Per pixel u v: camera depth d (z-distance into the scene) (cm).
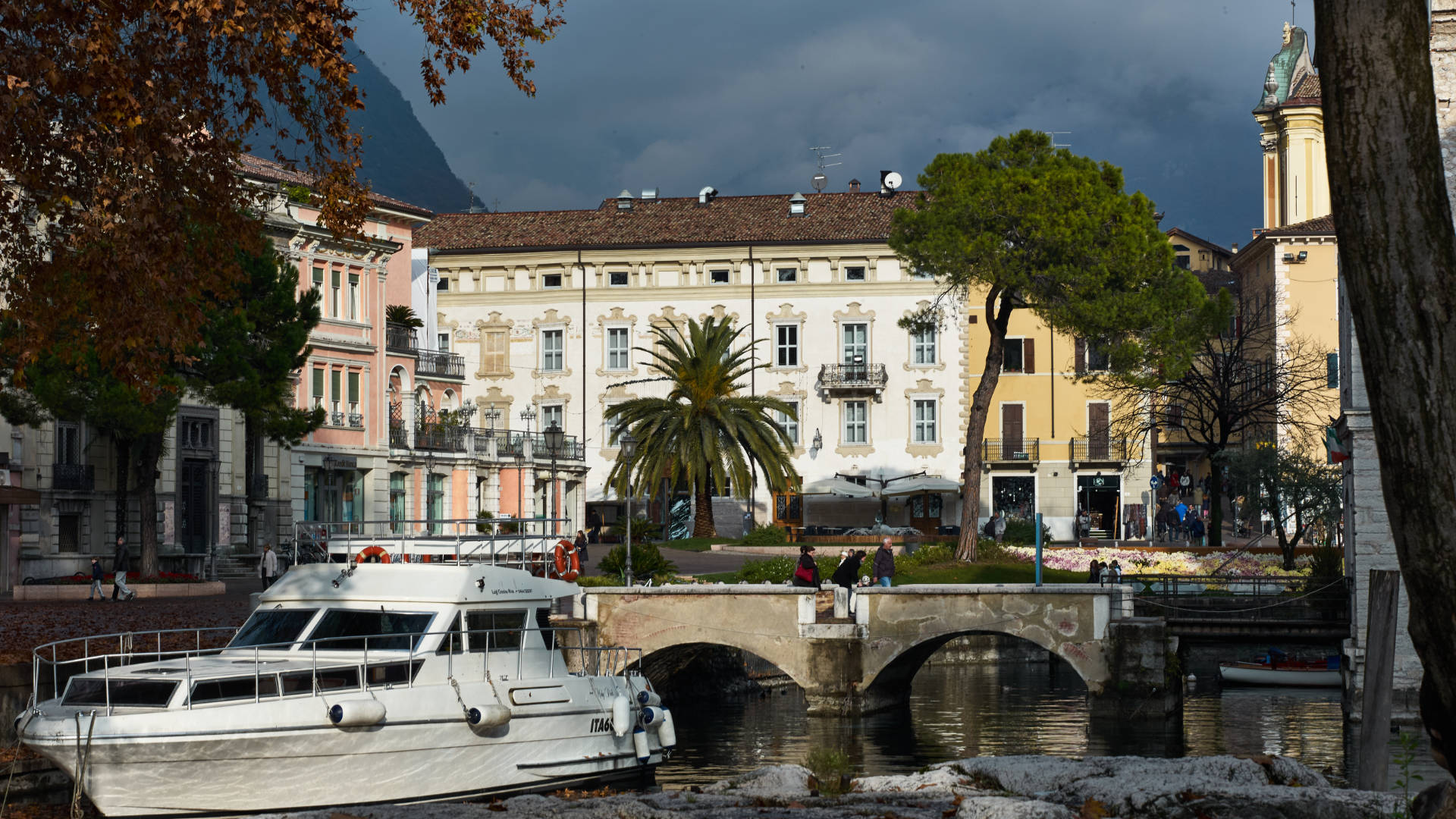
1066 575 5000
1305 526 5556
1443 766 789
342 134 1998
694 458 6372
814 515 7912
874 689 3934
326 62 1839
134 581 4081
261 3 1786
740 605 3912
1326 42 761
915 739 3441
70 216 1975
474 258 8319
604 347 8181
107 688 1877
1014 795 1192
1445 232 741
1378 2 744
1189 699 4238
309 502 5834
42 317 2042
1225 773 1280
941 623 3831
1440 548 736
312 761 1986
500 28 1939
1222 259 10938
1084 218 4816
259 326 4028
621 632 3966
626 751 2481
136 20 1841
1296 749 3170
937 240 4959
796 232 8069
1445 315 734
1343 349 3825
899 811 1105
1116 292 4897
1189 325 4991
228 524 5334
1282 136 8675
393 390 6581
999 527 7156
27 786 2073
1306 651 5366
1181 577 4519
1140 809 1096
